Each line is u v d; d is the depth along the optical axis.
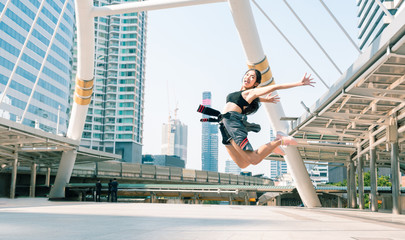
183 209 15.44
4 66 82.12
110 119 147.00
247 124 3.91
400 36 10.91
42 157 45.47
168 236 4.41
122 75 150.12
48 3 101.38
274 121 27.53
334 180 152.88
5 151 38.44
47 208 14.56
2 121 27.08
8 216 8.74
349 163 36.09
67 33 112.62
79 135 38.19
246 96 3.94
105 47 152.25
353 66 14.13
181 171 78.12
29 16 92.19
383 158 34.22
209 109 4.08
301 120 22.80
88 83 34.09
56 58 105.25
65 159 38.50
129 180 73.75
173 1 27.42
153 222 7.13
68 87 113.50
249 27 24.34
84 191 53.47
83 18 29.59
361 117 21.58
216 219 8.59
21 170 61.03
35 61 94.44
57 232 4.84
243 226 6.36
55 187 39.00
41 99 96.69
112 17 152.75
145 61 162.25
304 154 36.06
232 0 23.55
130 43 152.12
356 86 15.86
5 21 83.06
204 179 81.12
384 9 16.03
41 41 97.56
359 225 7.82
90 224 6.39
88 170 67.12
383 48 11.74
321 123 24.27
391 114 19.67
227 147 3.97
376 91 16.09
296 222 8.12
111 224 6.45
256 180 95.12
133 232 4.91
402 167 39.69
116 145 144.88
